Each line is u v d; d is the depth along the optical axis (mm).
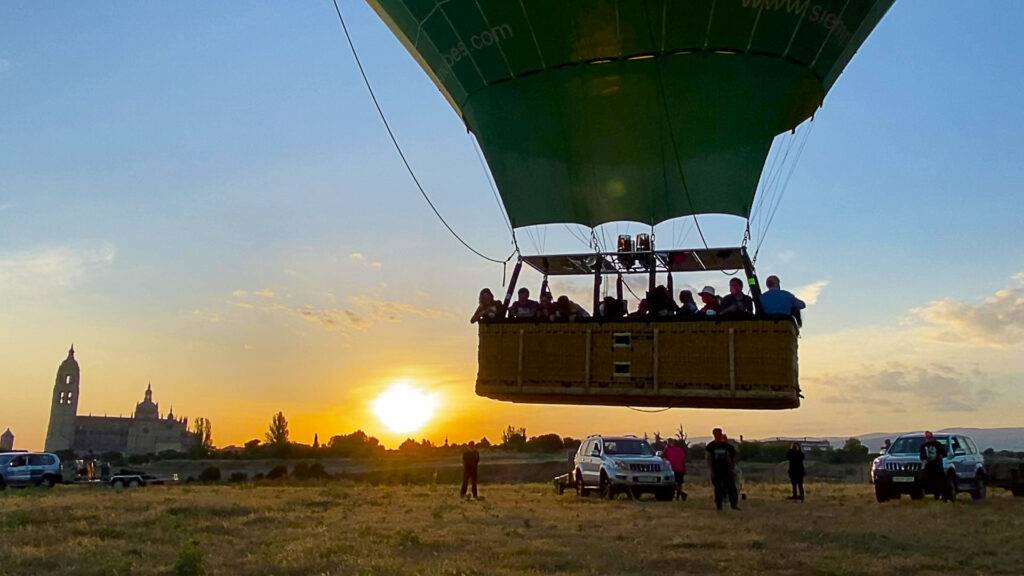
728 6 13250
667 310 13250
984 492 22547
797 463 21812
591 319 12812
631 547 11367
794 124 15273
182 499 20266
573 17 13453
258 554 10586
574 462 24047
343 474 65188
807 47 13867
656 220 14414
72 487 34781
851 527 14289
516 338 13117
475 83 14703
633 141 14133
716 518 15758
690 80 13695
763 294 12680
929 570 9945
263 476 63406
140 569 9414
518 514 16422
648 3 13180
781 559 10445
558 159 14516
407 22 15000
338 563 9867
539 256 14102
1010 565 10312
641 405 13688
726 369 12180
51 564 9773
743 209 14047
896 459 21312
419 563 9984
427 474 64188
